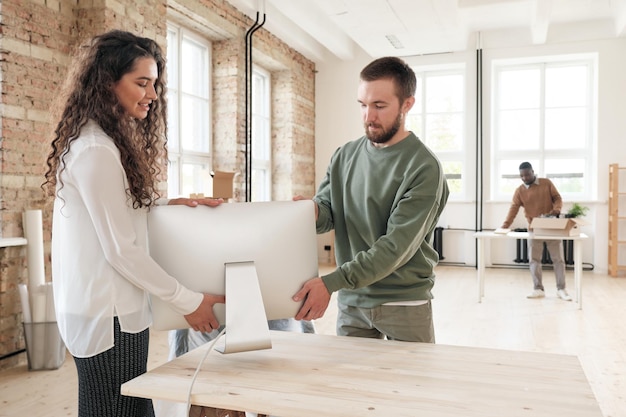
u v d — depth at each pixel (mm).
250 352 1453
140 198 1410
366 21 6598
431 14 6344
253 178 7863
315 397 1136
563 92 8094
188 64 6395
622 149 7543
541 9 6293
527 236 5324
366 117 1702
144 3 4609
